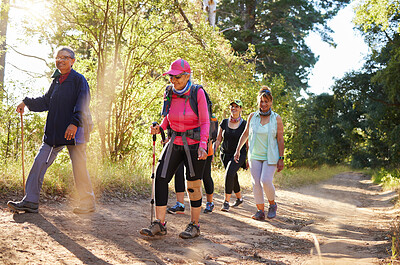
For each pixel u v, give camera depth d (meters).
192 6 10.10
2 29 15.38
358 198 13.20
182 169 5.77
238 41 27.73
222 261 3.52
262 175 6.00
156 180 4.08
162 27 9.42
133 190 6.54
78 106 4.27
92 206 4.57
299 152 21.03
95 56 9.48
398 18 21.27
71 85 4.36
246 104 13.49
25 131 7.47
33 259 2.89
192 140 4.08
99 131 8.81
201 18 10.59
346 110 39.59
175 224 4.90
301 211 7.79
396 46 23.70
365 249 4.00
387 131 29.91
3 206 4.29
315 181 17.83
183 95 4.07
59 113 4.32
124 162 8.41
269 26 32.12
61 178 5.47
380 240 4.60
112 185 6.32
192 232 4.23
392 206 10.41
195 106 4.06
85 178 4.51
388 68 23.27
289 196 10.61
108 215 4.71
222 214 6.20
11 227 3.60
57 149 4.38
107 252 3.31
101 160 8.06
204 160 4.15
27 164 5.75
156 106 9.91
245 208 7.28
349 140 43.31
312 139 24.62
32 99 4.52
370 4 18.58
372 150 37.12
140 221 4.64
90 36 9.05
